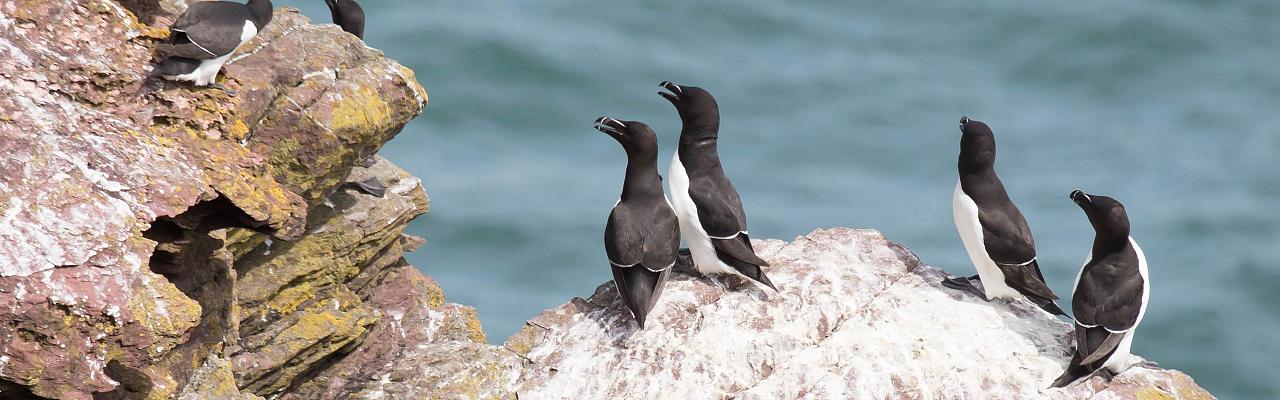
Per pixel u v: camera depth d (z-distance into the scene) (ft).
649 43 163.73
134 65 38.70
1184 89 164.35
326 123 40.81
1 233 31.68
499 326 112.57
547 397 44.52
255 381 41.45
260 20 40.11
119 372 34.47
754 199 136.05
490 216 126.93
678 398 43.88
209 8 38.78
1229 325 122.62
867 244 51.08
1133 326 43.88
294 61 42.24
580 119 148.66
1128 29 169.48
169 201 34.76
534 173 136.67
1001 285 47.37
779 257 50.65
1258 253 132.26
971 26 176.14
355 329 43.78
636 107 151.74
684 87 48.62
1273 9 174.40
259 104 40.14
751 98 156.04
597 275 121.60
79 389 31.73
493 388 44.34
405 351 45.98
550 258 123.13
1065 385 43.57
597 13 168.25
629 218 46.26
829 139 150.00
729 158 144.46
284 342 41.96
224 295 39.01
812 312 47.01
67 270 31.94
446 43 155.22
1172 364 118.52
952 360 44.62
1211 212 138.21
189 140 37.96
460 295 117.19
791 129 151.43
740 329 46.14
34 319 31.14
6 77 35.45
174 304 33.35
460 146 141.79
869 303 47.60
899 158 146.82
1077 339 44.09
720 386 44.34
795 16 174.60
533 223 127.03
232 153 38.34
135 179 34.65
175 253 36.60
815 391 43.16
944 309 47.03
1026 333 46.06
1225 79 165.48
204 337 38.22
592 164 140.46
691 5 172.86
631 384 44.52
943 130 152.87
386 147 139.03
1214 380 116.57
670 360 45.01
